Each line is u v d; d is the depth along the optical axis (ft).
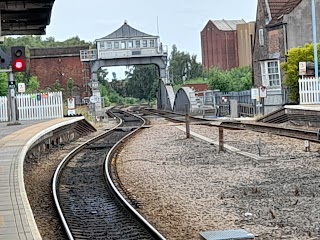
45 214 45.68
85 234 39.01
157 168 69.62
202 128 130.00
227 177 59.26
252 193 49.78
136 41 275.80
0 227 34.91
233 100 179.32
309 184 51.96
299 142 85.76
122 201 48.19
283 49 203.00
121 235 38.34
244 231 35.19
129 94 492.95
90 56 272.31
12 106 113.29
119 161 79.20
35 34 97.71
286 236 35.42
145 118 199.31
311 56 163.02
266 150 79.05
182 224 40.60
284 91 180.14
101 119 192.75
